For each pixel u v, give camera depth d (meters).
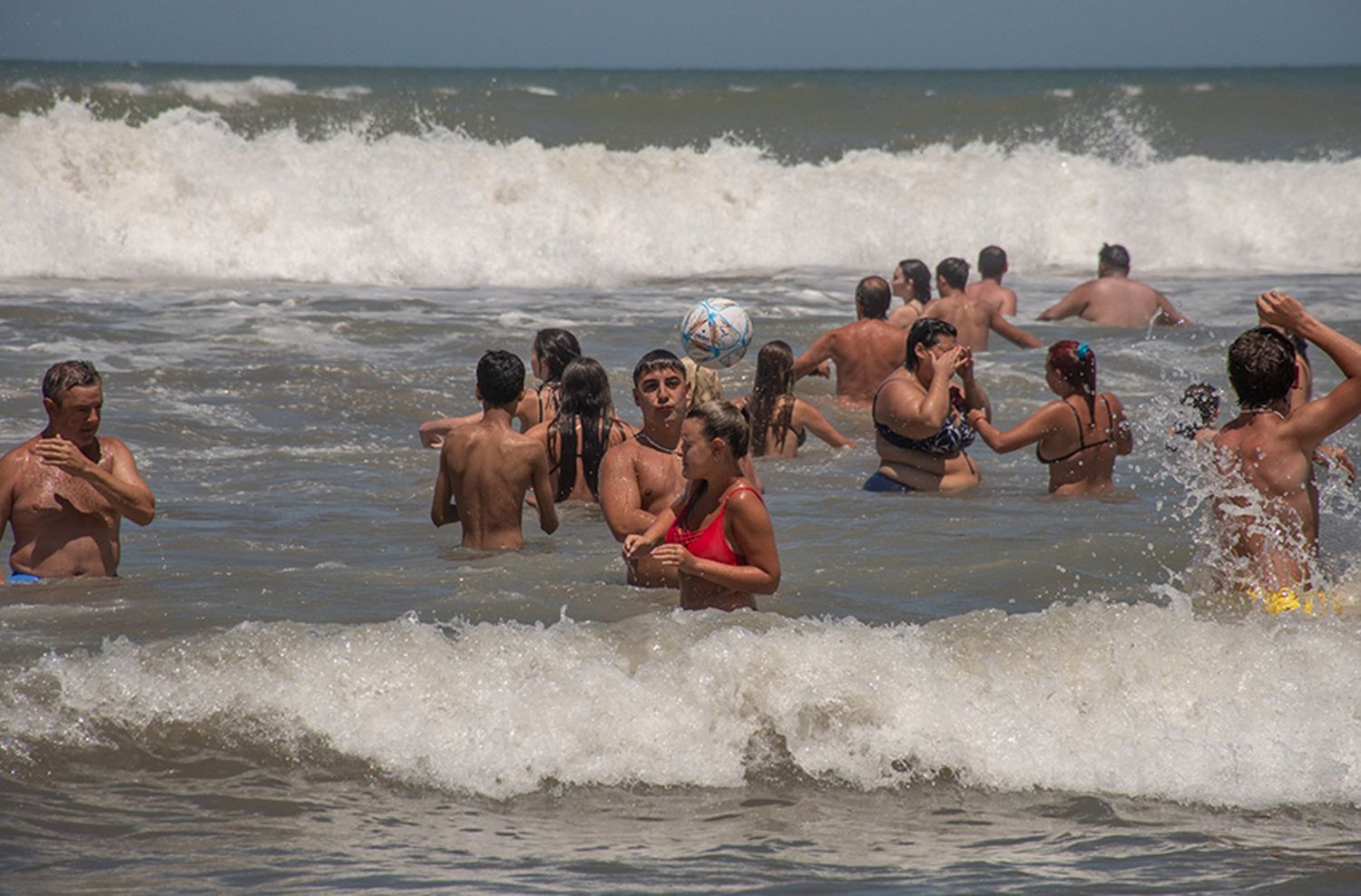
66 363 26.86
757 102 123.44
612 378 51.47
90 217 85.62
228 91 110.19
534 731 20.34
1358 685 21.39
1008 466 40.91
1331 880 17.02
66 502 27.36
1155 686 21.38
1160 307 63.56
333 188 90.88
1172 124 125.12
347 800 19.12
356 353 55.09
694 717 20.53
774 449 41.38
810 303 71.31
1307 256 95.19
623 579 28.02
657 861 17.42
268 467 39.09
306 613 25.34
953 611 26.20
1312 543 25.53
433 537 31.75
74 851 17.52
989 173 101.75
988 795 19.59
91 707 20.72
